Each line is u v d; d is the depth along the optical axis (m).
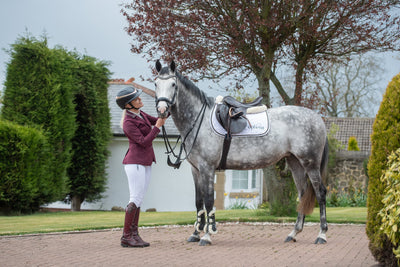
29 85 13.20
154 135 6.41
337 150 20.34
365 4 10.14
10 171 11.98
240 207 15.92
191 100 6.66
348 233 8.13
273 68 11.70
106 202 16.89
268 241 7.00
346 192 19.64
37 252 5.97
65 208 17.14
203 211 6.94
